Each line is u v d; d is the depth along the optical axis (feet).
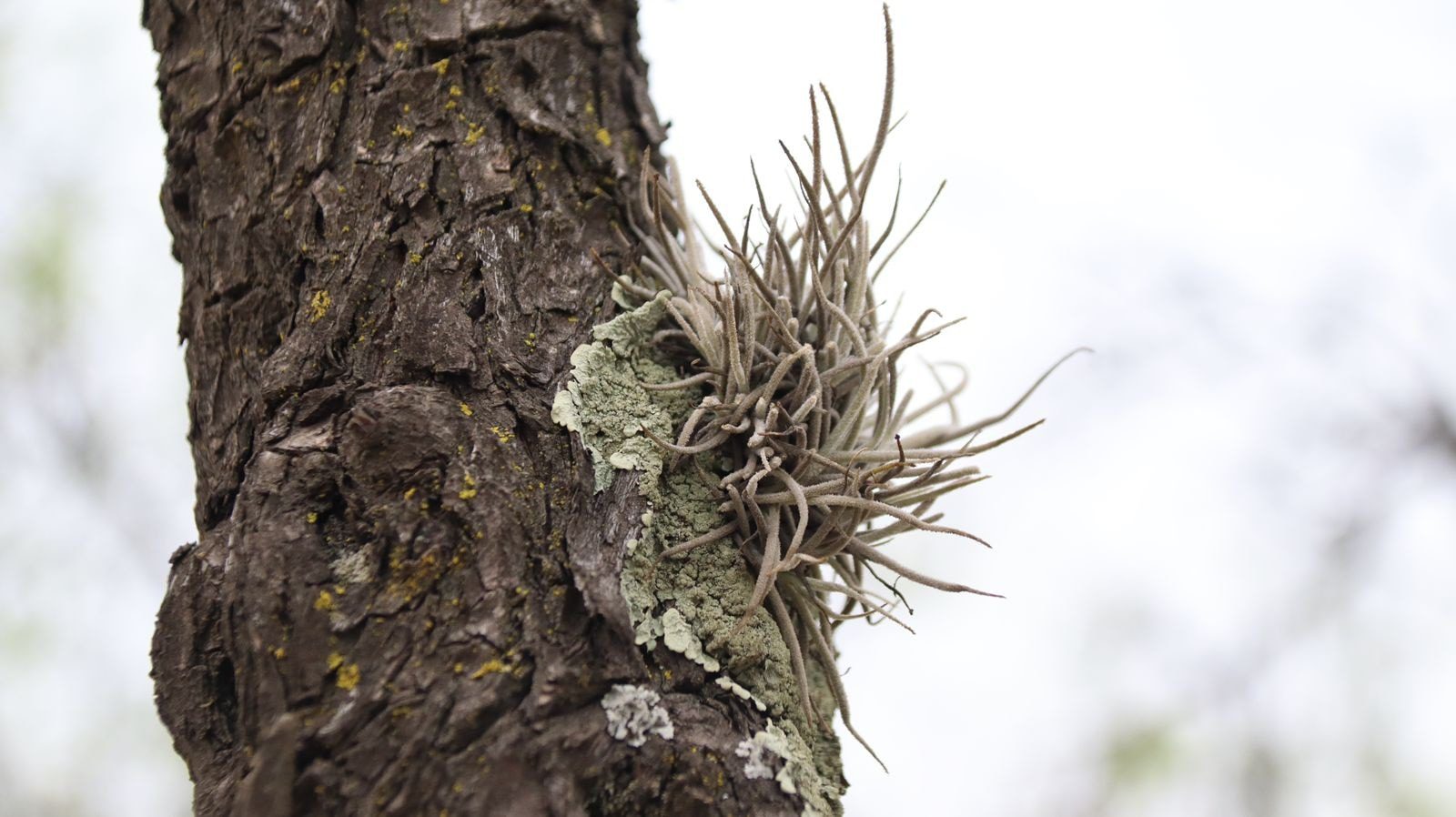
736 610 2.33
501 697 2.25
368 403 2.30
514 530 2.28
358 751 2.24
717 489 2.35
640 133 2.46
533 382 2.34
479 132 2.39
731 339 2.32
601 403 2.35
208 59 2.44
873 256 2.40
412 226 2.37
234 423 2.38
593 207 2.41
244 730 2.26
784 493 2.33
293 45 2.41
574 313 2.37
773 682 2.33
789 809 2.29
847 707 2.36
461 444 2.30
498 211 2.38
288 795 2.23
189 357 2.45
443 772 2.24
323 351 2.34
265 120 2.41
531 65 2.42
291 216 2.38
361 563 2.28
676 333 2.39
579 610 2.28
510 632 2.27
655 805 2.27
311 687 2.25
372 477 2.29
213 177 2.43
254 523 2.28
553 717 2.25
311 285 2.36
